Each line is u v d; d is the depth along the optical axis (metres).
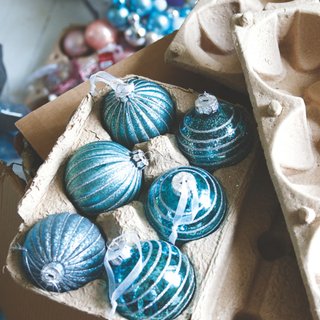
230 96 1.67
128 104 1.25
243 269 1.20
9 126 2.46
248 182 1.25
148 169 1.28
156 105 1.29
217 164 1.24
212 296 1.13
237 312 1.17
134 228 1.17
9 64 3.27
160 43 1.77
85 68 2.71
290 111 1.13
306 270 0.96
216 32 1.50
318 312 0.92
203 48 1.54
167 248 1.05
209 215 1.11
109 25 2.75
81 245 1.06
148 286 0.98
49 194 1.24
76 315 1.32
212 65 1.44
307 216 0.99
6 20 3.37
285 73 1.33
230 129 1.19
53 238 1.04
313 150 1.21
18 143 1.74
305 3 1.27
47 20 3.37
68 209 1.22
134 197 1.24
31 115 1.68
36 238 1.06
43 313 1.40
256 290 1.18
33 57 3.29
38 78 2.92
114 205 1.21
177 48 1.46
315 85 1.26
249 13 1.28
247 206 1.31
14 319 1.48
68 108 1.69
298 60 1.32
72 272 1.03
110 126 1.33
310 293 0.94
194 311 1.04
